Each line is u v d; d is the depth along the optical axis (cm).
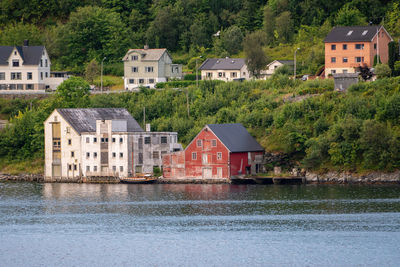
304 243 14588
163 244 14738
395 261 13450
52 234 15625
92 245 14762
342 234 15125
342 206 17400
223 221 16400
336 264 13338
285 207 17538
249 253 14050
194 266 13400
